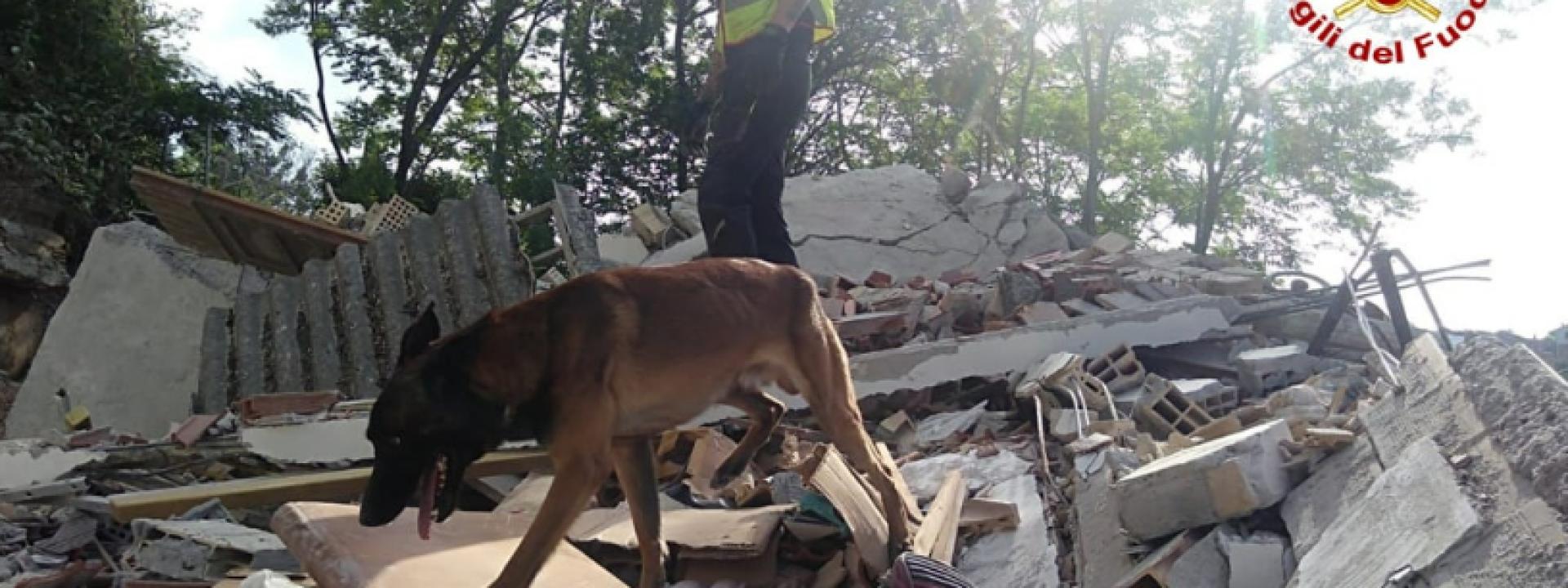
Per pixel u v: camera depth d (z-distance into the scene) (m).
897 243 13.01
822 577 5.07
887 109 34.19
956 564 5.29
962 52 30.80
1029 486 5.84
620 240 13.84
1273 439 4.81
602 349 4.25
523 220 10.27
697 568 5.10
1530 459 3.38
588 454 4.16
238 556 5.21
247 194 25.92
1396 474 4.00
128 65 24.58
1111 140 33.25
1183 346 8.96
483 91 33.19
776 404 5.29
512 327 4.23
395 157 30.92
